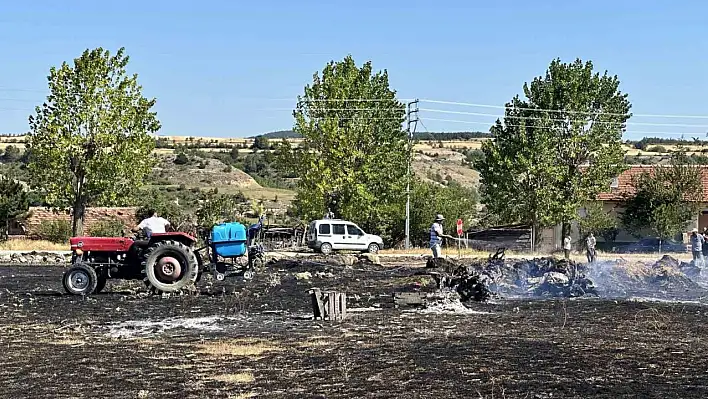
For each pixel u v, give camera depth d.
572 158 54.25
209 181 101.19
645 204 57.22
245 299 21.81
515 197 53.66
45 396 10.73
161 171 103.44
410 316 18.84
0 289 24.06
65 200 45.91
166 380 11.68
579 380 11.83
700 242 33.38
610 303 22.05
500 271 25.31
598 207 55.88
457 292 22.34
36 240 48.19
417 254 41.84
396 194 54.25
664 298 23.67
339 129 52.50
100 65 45.44
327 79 53.81
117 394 10.84
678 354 14.06
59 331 16.19
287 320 18.02
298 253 41.78
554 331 16.66
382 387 11.28
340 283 26.97
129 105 46.00
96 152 45.72
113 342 14.97
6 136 133.88
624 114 54.47
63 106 45.06
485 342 15.12
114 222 50.22
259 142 138.50
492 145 54.25
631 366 12.94
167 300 21.53
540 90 54.72
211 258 23.80
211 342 14.98
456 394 10.90
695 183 57.53
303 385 11.40
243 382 11.58
